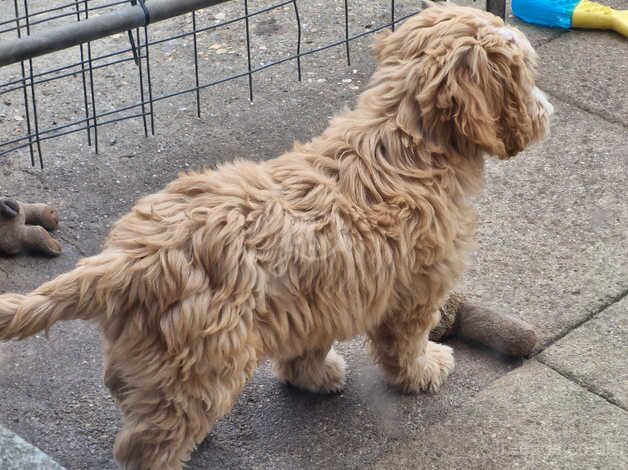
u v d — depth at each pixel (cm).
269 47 176
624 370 122
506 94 107
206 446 115
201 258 98
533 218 143
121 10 136
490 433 116
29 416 117
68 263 136
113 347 100
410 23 110
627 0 188
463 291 133
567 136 157
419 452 114
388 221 105
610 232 141
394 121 108
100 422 117
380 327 117
